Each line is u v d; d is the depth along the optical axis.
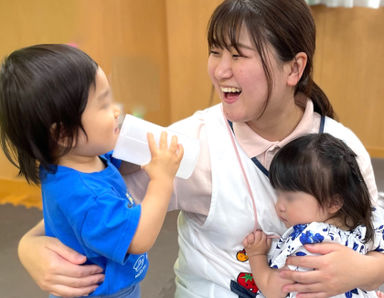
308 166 0.81
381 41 2.52
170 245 1.86
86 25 2.14
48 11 2.10
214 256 0.91
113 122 0.73
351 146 0.90
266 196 0.86
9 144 0.74
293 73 0.79
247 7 0.72
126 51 2.37
